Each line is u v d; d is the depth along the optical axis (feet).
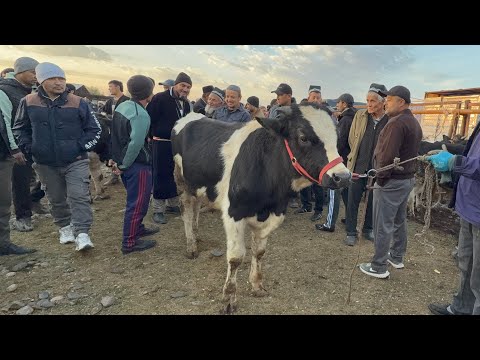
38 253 14.83
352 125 17.44
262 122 10.21
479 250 9.14
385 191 12.74
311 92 20.97
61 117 13.66
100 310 10.89
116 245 15.89
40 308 10.91
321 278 13.58
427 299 12.30
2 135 13.50
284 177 10.77
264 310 11.20
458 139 22.00
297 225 19.86
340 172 9.38
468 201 9.34
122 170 14.15
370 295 12.41
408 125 12.25
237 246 10.87
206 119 15.42
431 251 16.56
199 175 13.58
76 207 14.40
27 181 17.15
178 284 12.68
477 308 9.29
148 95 14.38
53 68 13.17
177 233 17.79
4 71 19.75
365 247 16.81
